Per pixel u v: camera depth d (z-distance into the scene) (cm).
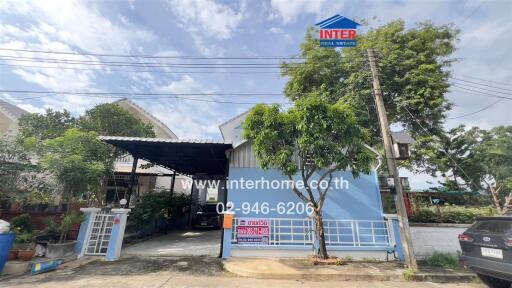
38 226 813
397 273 623
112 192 1548
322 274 599
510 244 457
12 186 697
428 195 970
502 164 1228
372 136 1051
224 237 745
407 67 1053
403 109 1069
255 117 672
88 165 725
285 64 1252
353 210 823
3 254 530
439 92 1005
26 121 1334
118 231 722
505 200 1017
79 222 714
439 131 1128
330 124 625
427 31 1080
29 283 498
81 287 478
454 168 1255
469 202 1009
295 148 695
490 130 1376
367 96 1041
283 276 588
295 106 671
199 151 941
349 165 661
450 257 724
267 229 783
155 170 1683
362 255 751
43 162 673
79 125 1464
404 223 666
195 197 1697
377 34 1162
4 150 694
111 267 620
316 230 753
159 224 1191
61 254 660
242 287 511
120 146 889
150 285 498
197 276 572
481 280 554
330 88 1138
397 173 698
